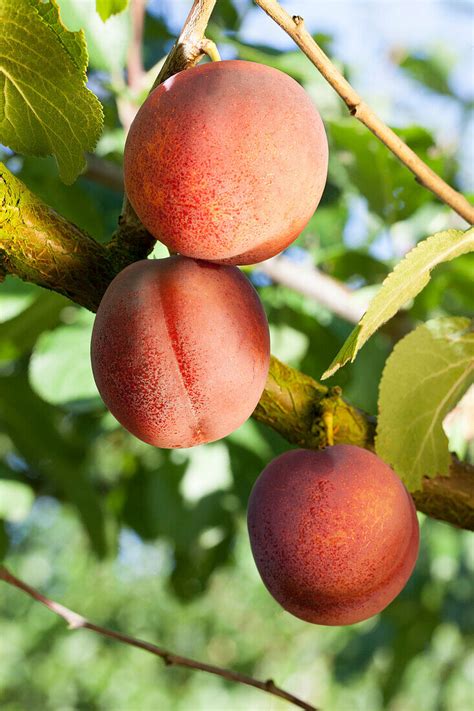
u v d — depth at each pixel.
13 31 0.40
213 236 0.38
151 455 0.94
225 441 0.80
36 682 2.57
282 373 0.46
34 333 0.69
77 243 0.43
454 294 0.76
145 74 0.66
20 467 0.98
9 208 0.42
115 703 2.60
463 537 1.11
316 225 0.81
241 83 0.38
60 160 0.43
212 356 0.39
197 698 2.66
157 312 0.39
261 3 0.39
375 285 0.74
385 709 1.17
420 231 0.77
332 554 0.41
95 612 2.73
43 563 2.78
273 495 0.42
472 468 0.48
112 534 0.93
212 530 0.85
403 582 0.43
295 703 0.50
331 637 2.23
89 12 0.60
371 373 0.75
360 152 0.70
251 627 2.72
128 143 0.38
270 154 0.37
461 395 0.47
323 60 0.40
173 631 2.76
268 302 0.77
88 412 0.90
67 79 0.41
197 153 0.37
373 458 0.43
